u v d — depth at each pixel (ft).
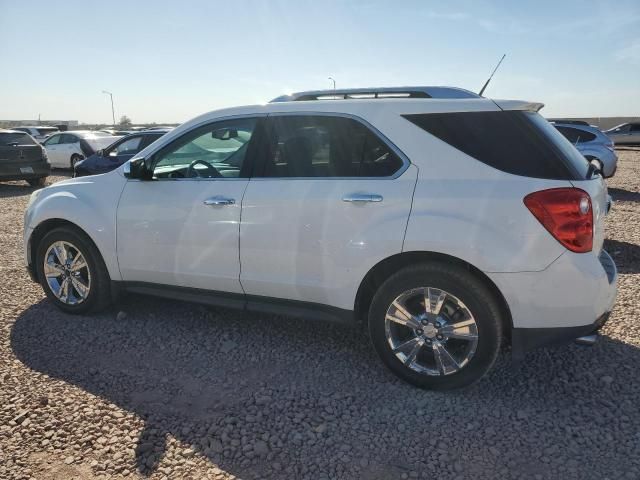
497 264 9.77
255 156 12.30
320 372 11.79
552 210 9.56
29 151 46.01
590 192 9.84
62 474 8.41
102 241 13.93
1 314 15.01
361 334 13.85
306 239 11.41
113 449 9.04
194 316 15.02
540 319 9.87
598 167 12.37
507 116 10.32
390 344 11.02
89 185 14.51
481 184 10.05
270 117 12.26
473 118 10.48
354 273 11.02
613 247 22.65
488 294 10.09
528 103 10.45
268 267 11.99
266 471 8.54
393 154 10.84
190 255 12.90
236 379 11.49
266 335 13.76
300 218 11.43
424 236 10.20
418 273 10.46
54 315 14.99
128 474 8.45
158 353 12.69
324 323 14.56
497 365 12.07
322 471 8.53
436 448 9.09
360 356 12.57
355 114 11.33
